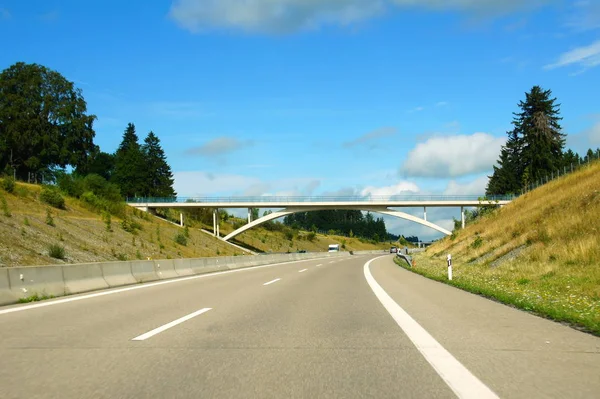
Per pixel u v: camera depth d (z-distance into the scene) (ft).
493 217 142.61
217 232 274.57
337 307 37.22
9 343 23.27
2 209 121.29
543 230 80.12
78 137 245.65
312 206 269.03
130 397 15.16
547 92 271.90
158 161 354.74
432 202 263.90
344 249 456.04
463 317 31.63
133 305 38.22
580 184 98.58
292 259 180.24
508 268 72.18
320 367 18.78
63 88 246.27
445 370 18.15
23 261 84.23
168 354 21.01
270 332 26.35
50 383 16.60
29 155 237.66
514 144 278.26
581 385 16.03
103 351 21.57
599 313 31.14
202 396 15.25
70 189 185.06
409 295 46.42
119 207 199.62
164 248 166.40
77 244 118.52
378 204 264.93
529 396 14.94
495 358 19.99
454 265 101.91
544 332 25.98
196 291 50.49
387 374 17.70
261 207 274.98
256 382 16.76
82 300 41.65
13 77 237.25
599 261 56.03
